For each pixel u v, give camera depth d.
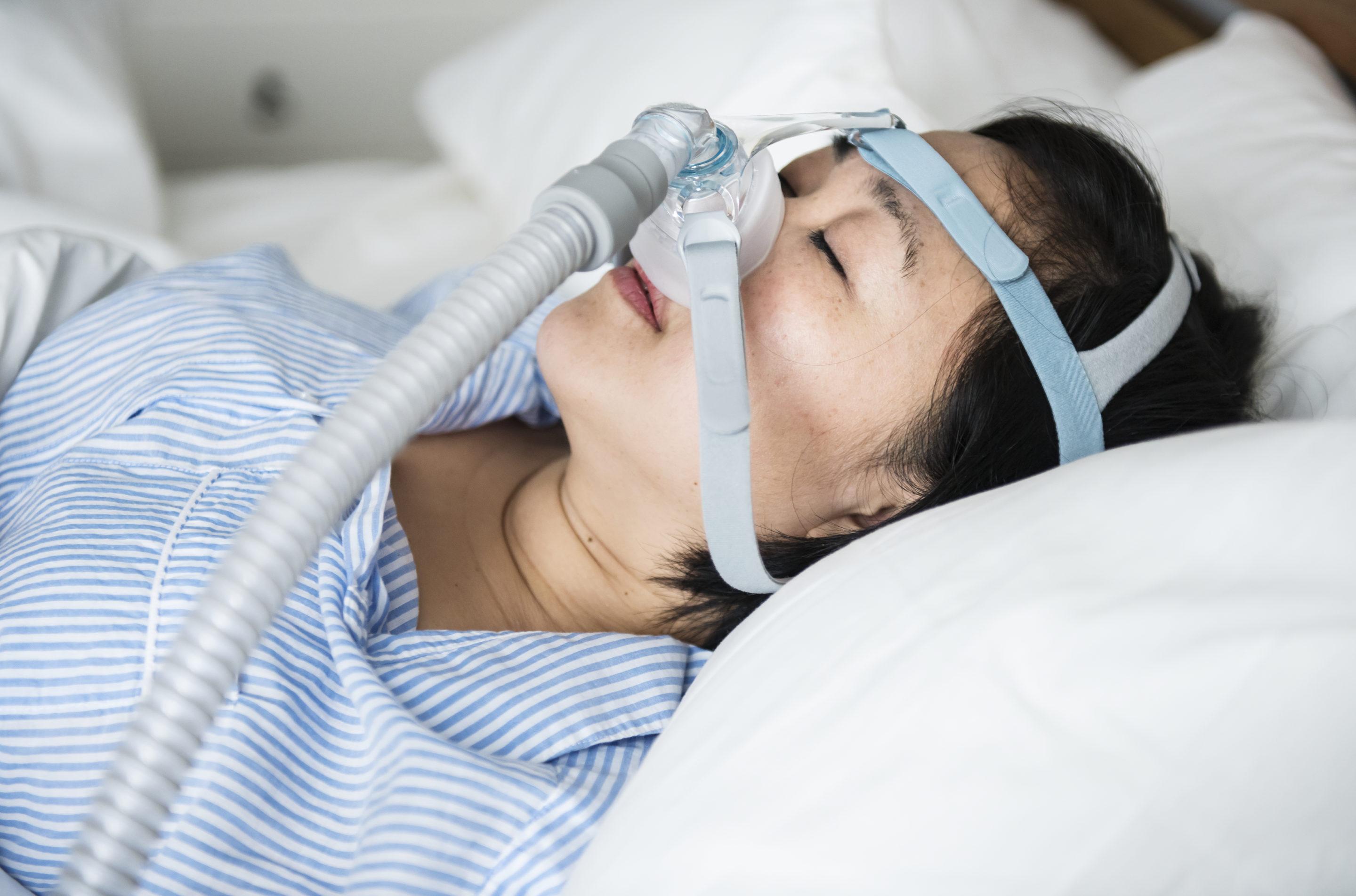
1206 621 0.38
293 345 0.80
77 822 0.57
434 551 0.76
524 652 0.65
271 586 0.39
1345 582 0.38
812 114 0.68
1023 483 0.50
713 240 0.58
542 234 0.46
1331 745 0.35
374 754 0.58
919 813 0.38
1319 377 0.76
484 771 0.56
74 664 0.58
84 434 0.77
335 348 0.82
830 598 0.49
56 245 0.87
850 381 0.64
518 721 0.61
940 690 0.41
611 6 1.35
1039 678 0.39
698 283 0.57
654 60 1.21
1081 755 0.37
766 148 0.67
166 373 0.76
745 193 0.63
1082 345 0.66
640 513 0.72
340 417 0.41
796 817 0.40
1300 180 0.90
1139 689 0.37
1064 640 0.40
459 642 0.66
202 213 1.50
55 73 1.26
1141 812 0.36
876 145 0.68
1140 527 0.42
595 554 0.77
